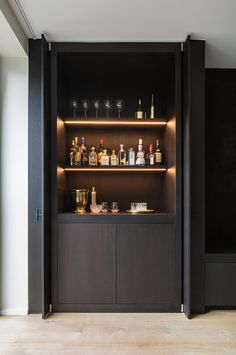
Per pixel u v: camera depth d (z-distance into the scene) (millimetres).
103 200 3703
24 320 2955
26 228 3125
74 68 3486
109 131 3740
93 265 3143
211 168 3736
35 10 2615
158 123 3477
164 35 3035
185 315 3078
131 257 3152
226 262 3137
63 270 3137
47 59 3094
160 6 2557
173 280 3150
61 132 3332
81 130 3725
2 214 3123
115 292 3141
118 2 2500
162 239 3152
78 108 3688
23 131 3146
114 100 3713
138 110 3701
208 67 3699
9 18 2553
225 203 3729
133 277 3150
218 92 3744
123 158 3543
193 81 3107
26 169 3137
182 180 3152
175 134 3146
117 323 2896
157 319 2986
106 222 3154
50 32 2980
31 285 3109
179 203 3145
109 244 3152
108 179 3715
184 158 3121
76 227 3145
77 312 3137
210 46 3219
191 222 3096
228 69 3750
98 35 3033
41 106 3074
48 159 3090
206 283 3129
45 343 2525
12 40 2811
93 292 3141
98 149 3721
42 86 2934
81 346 2477
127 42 3164
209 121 3748
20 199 3131
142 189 3725
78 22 2805
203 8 2586
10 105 3146
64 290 3139
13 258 3117
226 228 3719
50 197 3135
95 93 3715
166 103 3596
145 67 3463
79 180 3703
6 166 3135
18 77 3152
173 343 2529
